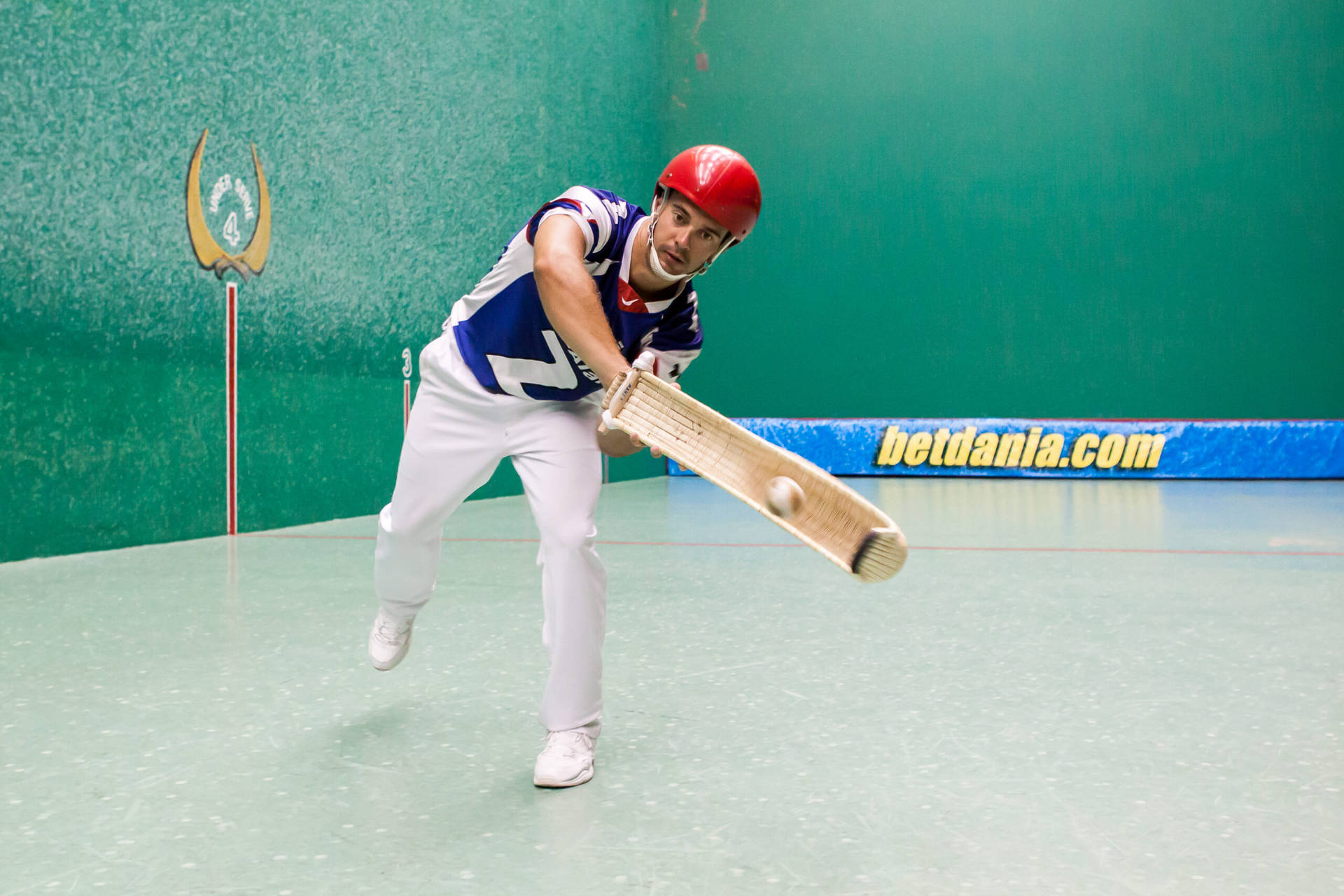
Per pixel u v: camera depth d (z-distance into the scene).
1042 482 9.77
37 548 4.09
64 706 2.06
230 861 1.34
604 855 1.36
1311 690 2.18
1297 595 3.39
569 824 1.47
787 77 10.83
